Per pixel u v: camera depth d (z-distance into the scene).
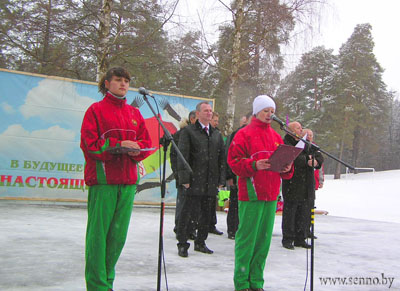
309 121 43.12
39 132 8.06
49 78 8.18
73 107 8.35
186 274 3.74
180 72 9.81
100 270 2.69
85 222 6.34
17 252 4.09
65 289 3.04
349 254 5.28
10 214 6.58
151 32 9.28
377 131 43.59
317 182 6.73
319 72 44.00
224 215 9.16
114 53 9.35
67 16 9.16
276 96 12.84
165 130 2.98
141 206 9.56
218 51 10.91
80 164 8.37
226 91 11.77
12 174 7.83
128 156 2.80
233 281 3.49
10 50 11.58
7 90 7.84
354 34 40.12
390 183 25.83
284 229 5.51
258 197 3.18
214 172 4.68
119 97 2.85
